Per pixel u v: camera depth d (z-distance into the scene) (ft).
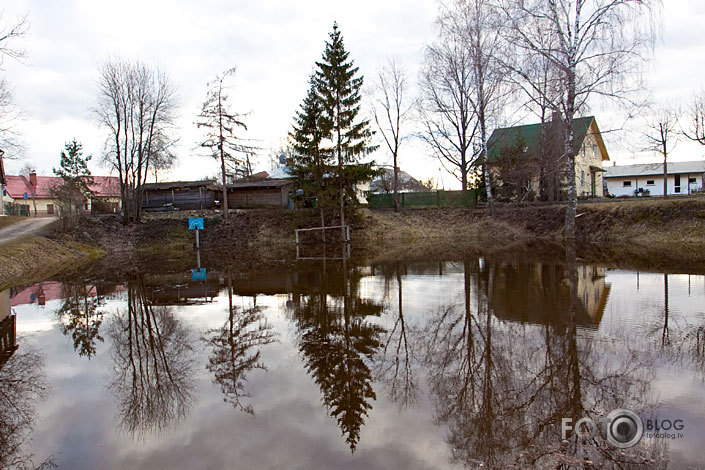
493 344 21.38
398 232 93.76
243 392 17.47
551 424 13.60
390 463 11.97
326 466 11.93
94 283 47.01
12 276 51.16
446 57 90.33
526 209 90.17
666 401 14.56
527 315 26.40
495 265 47.85
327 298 35.17
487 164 91.81
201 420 15.14
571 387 16.02
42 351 23.81
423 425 14.12
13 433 14.70
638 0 51.34
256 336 25.27
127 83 96.58
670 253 51.93
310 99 90.48
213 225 99.86
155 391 17.97
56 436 14.39
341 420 14.74
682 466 10.99
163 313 32.14
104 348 24.16
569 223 68.23
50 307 35.04
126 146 98.68
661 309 26.32
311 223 97.81
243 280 46.47
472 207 102.32
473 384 16.98
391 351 21.50
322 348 22.52
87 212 117.29
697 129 88.63
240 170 105.40
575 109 60.18
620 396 15.07
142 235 94.84
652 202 70.85
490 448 12.51
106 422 15.34
